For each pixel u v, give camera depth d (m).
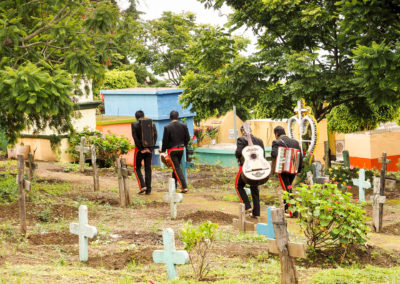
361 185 12.14
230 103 16.92
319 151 23.91
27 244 7.70
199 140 25.48
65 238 8.22
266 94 16.42
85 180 15.73
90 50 11.64
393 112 20.31
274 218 5.42
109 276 6.11
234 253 7.48
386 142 21.77
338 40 15.23
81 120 21.03
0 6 10.81
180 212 10.89
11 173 15.87
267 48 18.06
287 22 17.19
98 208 11.12
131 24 11.92
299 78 15.61
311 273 6.45
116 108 24.30
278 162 10.20
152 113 22.11
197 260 6.85
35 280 5.49
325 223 7.02
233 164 22.77
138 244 8.02
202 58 17.78
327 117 24.77
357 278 5.92
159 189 14.76
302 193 7.31
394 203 12.95
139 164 13.52
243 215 8.79
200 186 15.63
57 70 10.34
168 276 5.88
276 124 24.53
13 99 9.30
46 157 20.88
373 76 11.27
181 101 17.78
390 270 6.39
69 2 10.93
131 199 12.27
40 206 10.30
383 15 12.22
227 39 17.70
